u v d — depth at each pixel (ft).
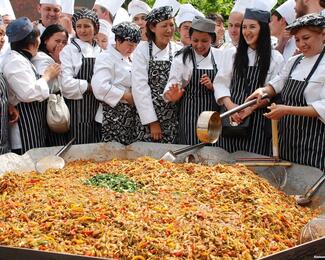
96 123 22.70
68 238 12.71
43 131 21.81
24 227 13.11
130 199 14.57
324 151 18.17
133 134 22.35
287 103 18.84
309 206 16.28
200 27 20.86
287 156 19.02
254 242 13.10
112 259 10.95
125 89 22.15
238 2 25.11
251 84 20.22
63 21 28.27
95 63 22.17
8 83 20.77
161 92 21.62
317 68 18.19
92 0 43.04
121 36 21.98
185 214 13.61
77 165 18.90
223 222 13.56
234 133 19.88
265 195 15.71
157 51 21.79
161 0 28.25
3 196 15.74
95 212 13.48
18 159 18.61
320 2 22.33
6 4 28.60
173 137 21.86
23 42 21.42
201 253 12.10
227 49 21.06
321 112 17.57
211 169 17.13
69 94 22.02
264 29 19.95
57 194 14.88
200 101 21.25
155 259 11.90
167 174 16.80
